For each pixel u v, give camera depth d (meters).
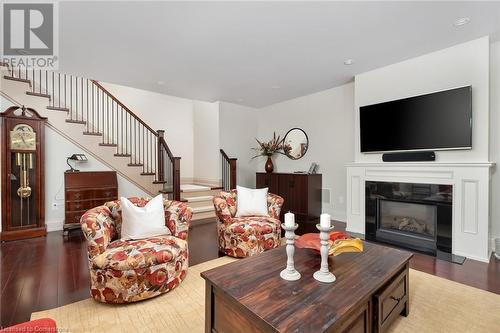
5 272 2.49
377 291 1.50
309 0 2.16
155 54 3.21
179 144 6.34
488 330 1.65
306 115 5.20
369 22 2.50
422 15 2.38
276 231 3.02
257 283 1.44
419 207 3.33
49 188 4.00
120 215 2.46
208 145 5.93
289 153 5.55
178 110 6.35
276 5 2.23
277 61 3.44
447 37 2.82
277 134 5.83
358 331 1.35
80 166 4.27
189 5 2.22
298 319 1.13
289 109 5.55
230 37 2.79
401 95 3.46
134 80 4.20
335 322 1.12
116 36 2.76
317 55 3.25
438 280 2.33
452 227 2.97
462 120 2.91
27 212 3.62
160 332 1.64
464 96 2.89
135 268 1.92
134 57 3.30
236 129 5.91
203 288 2.20
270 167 5.52
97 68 3.67
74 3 2.19
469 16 2.41
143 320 1.76
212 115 5.81
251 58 3.34
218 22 2.50
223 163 5.65
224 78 4.11
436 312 1.85
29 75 4.42
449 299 2.02
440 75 3.13
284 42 2.91
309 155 5.16
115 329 1.66
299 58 3.34
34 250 3.09
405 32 2.70
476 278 2.37
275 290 1.37
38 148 3.67
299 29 2.63
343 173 4.59
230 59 3.37
